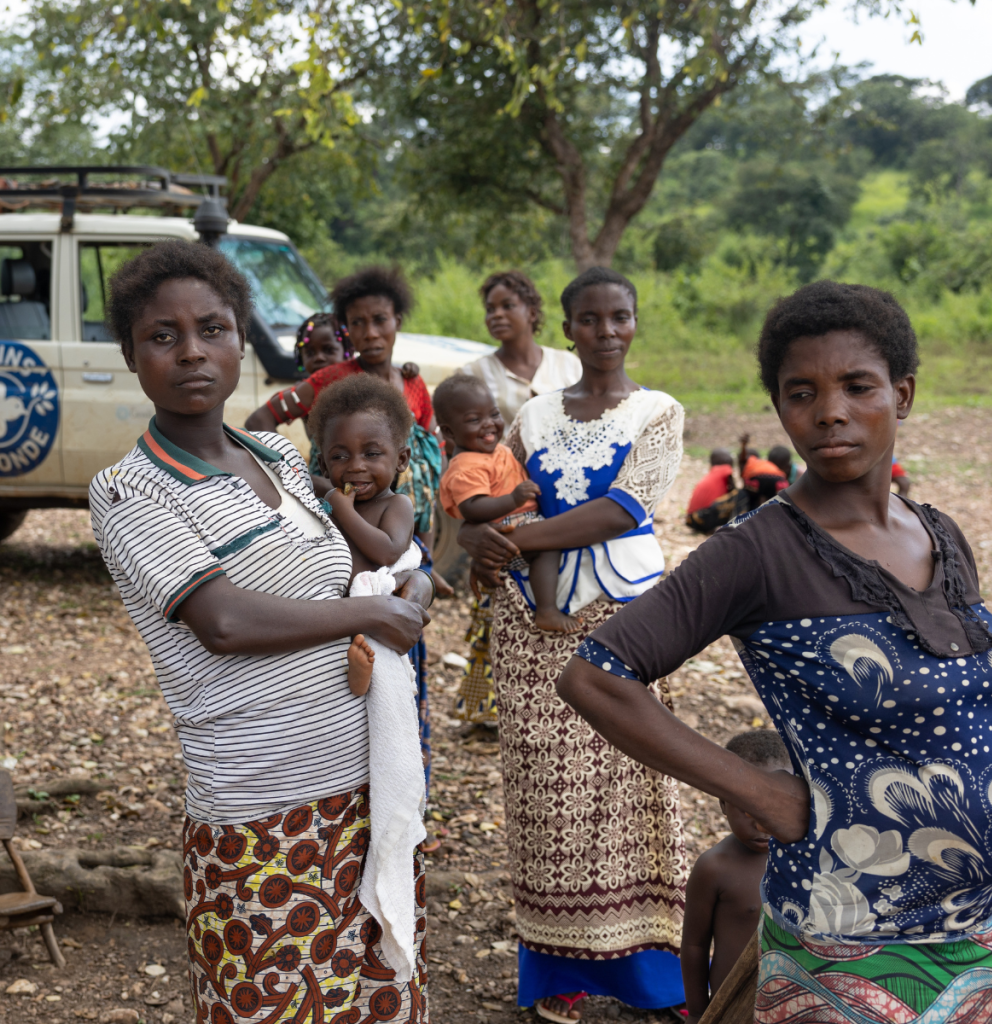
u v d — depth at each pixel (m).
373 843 1.92
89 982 3.12
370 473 2.48
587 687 1.53
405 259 29.48
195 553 1.78
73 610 6.72
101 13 10.65
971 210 61.47
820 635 1.48
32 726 4.92
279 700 1.86
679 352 21.77
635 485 2.83
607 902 2.79
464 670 5.77
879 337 1.50
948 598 1.49
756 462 8.01
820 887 1.49
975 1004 1.47
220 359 1.87
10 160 18.02
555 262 22.94
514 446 3.14
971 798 1.43
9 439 6.93
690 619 1.53
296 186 15.64
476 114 13.12
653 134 13.46
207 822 1.87
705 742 1.53
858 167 81.62
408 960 1.95
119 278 1.87
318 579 1.94
